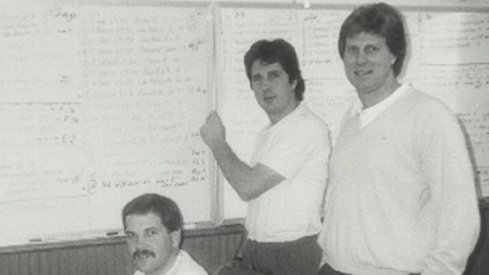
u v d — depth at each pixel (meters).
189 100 2.77
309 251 2.27
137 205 2.02
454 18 3.18
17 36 2.51
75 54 2.59
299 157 2.23
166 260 2.03
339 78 3.01
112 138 2.67
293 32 2.92
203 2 2.76
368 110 1.88
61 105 2.59
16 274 2.57
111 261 2.70
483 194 3.23
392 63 1.88
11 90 2.52
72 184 2.63
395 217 1.79
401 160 1.79
